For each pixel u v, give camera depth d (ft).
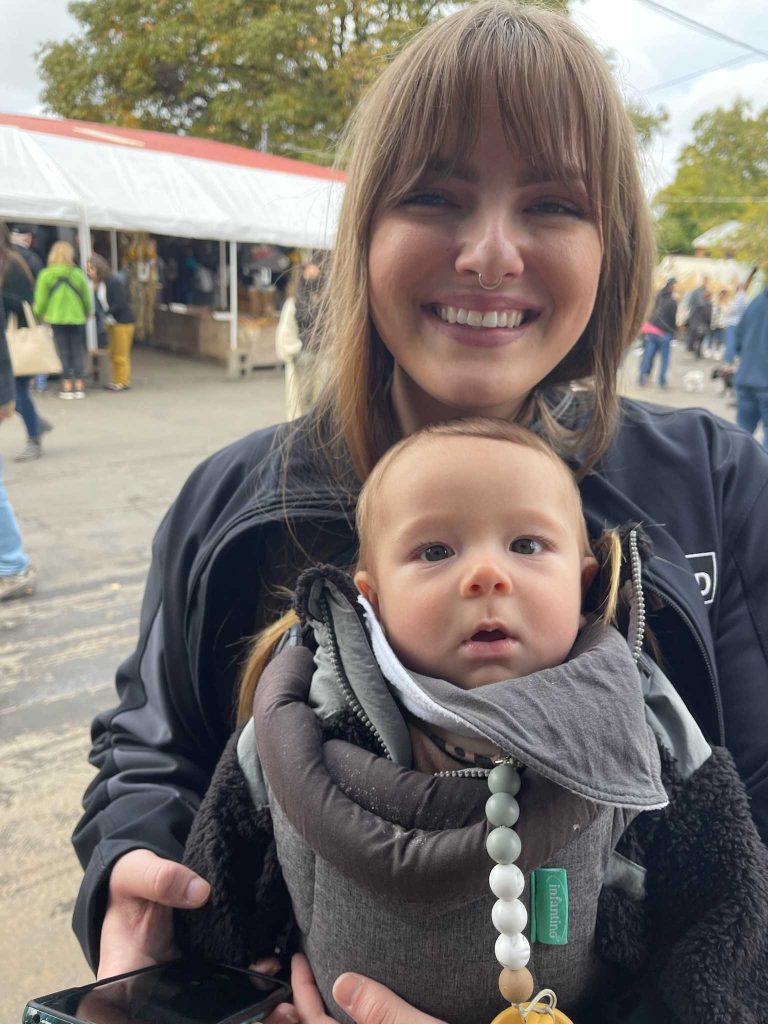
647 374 41.19
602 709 2.66
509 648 2.83
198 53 56.54
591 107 3.01
